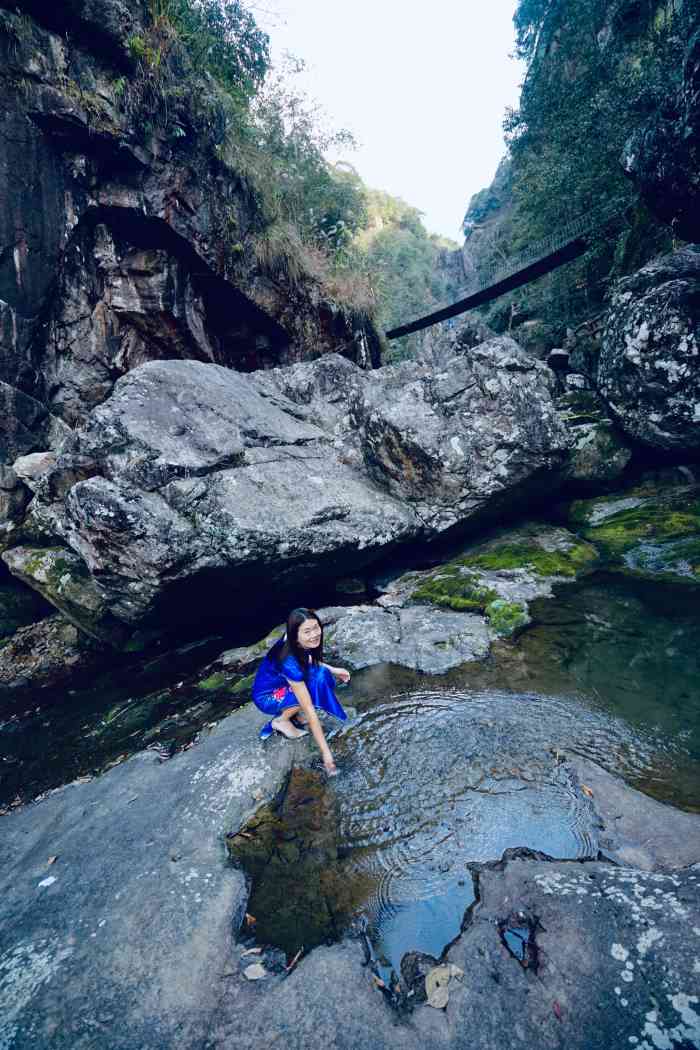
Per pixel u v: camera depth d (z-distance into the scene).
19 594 6.52
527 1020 1.55
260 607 6.05
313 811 2.60
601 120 12.97
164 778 3.03
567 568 5.63
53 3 7.36
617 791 2.49
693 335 6.36
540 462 6.32
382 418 6.52
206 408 5.96
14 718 4.54
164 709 4.11
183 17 9.48
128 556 4.82
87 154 8.24
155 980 1.79
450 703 3.45
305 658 2.95
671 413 6.67
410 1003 1.65
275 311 11.45
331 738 3.20
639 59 13.03
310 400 8.20
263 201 11.16
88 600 5.71
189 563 4.88
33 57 7.36
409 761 2.89
